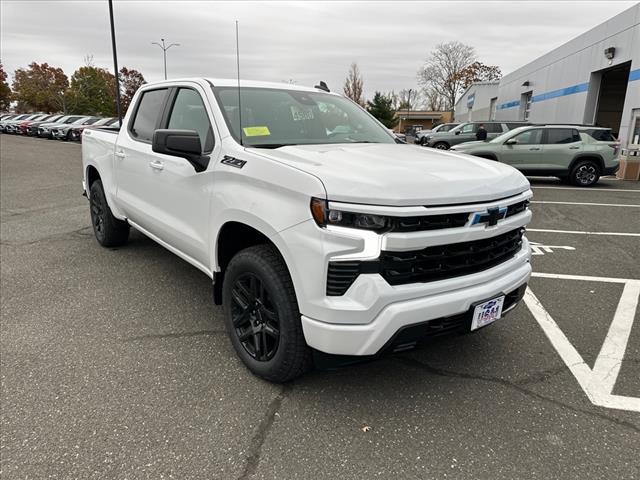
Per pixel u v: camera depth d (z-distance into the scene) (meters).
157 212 3.78
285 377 2.62
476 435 2.37
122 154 4.36
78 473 2.08
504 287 2.56
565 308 3.97
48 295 4.09
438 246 2.28
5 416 2.46
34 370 2.90
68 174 13.04
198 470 2.12
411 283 2.25
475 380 2.87
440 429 2.41
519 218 2.66
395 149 3.12
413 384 2.81
